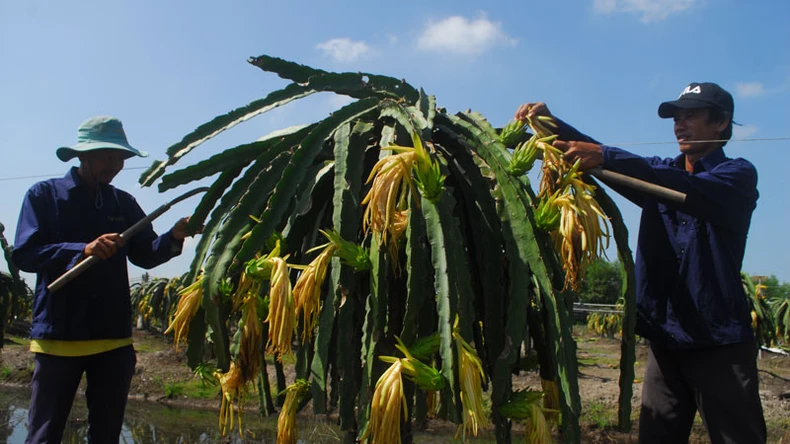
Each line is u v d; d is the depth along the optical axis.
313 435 5.80
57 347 2.29
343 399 1.50
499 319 1.61
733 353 1.98
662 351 2.18
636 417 6.74
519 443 5.73
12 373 10.39
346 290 1.50
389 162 1.36
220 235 1.56
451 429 6.40
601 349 15.30
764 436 1.95
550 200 1.59
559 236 1.75
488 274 1.62
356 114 1.67
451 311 1.35
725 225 1.94
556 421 1.76
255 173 1.70
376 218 1.39
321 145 1.59
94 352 2.35
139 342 13.95
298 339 1.77
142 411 8.13
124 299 2.47
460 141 1.70
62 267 2.29
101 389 2.40
